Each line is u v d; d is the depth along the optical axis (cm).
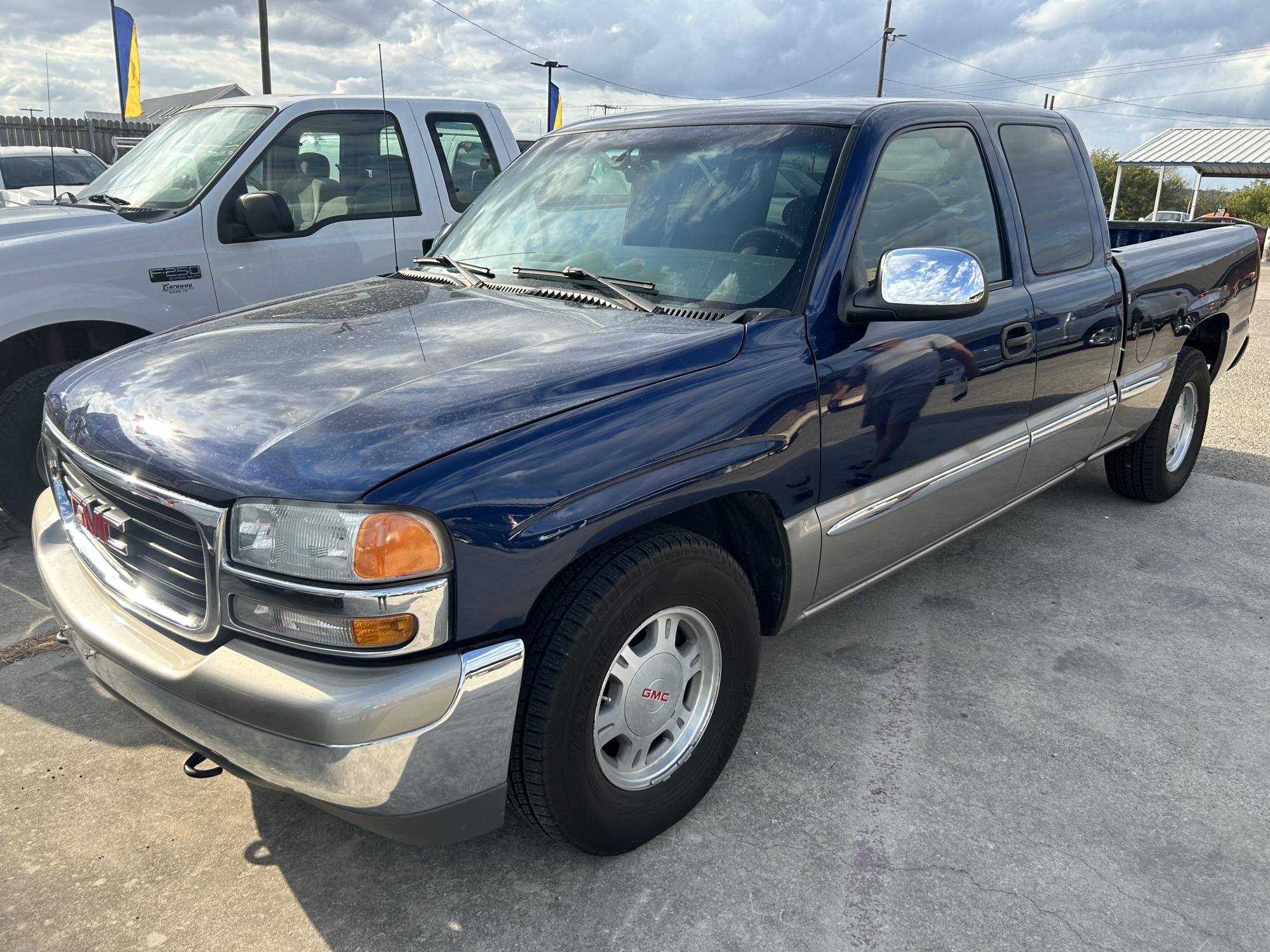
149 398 218
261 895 223
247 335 253
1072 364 354
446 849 239
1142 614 367
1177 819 251
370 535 176
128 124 1841
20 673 316
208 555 187
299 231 482
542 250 303
